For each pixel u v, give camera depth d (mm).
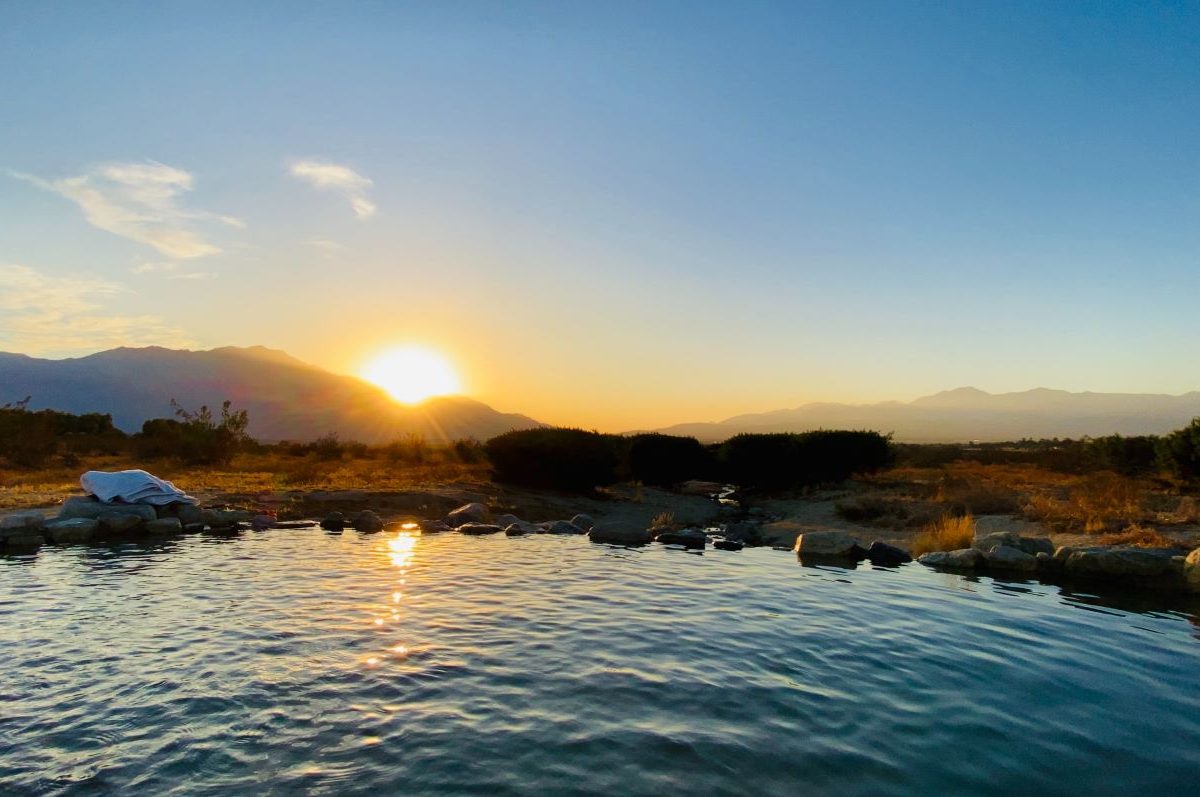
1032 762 5145
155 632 8008
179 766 4891
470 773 4805
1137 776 4961
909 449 64062
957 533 14820
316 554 13344
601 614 9164
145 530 15820
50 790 4566
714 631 8453
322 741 5281
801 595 10555
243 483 23969
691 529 18109
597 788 4621
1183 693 6594
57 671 6723
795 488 28953
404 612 9047
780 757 5133
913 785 4762
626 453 30516
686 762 5016
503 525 18062
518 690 6367
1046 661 7496
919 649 7848
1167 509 18844
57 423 45312
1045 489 24484
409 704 6004
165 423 42688
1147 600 10516
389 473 28422
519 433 26406
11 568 11711
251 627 8242
